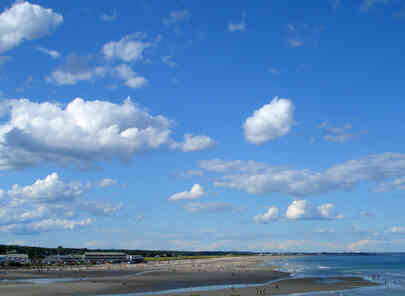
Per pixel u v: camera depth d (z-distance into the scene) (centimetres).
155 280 11200
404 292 8431
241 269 17462
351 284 10031
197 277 12388
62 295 7725
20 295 7681
